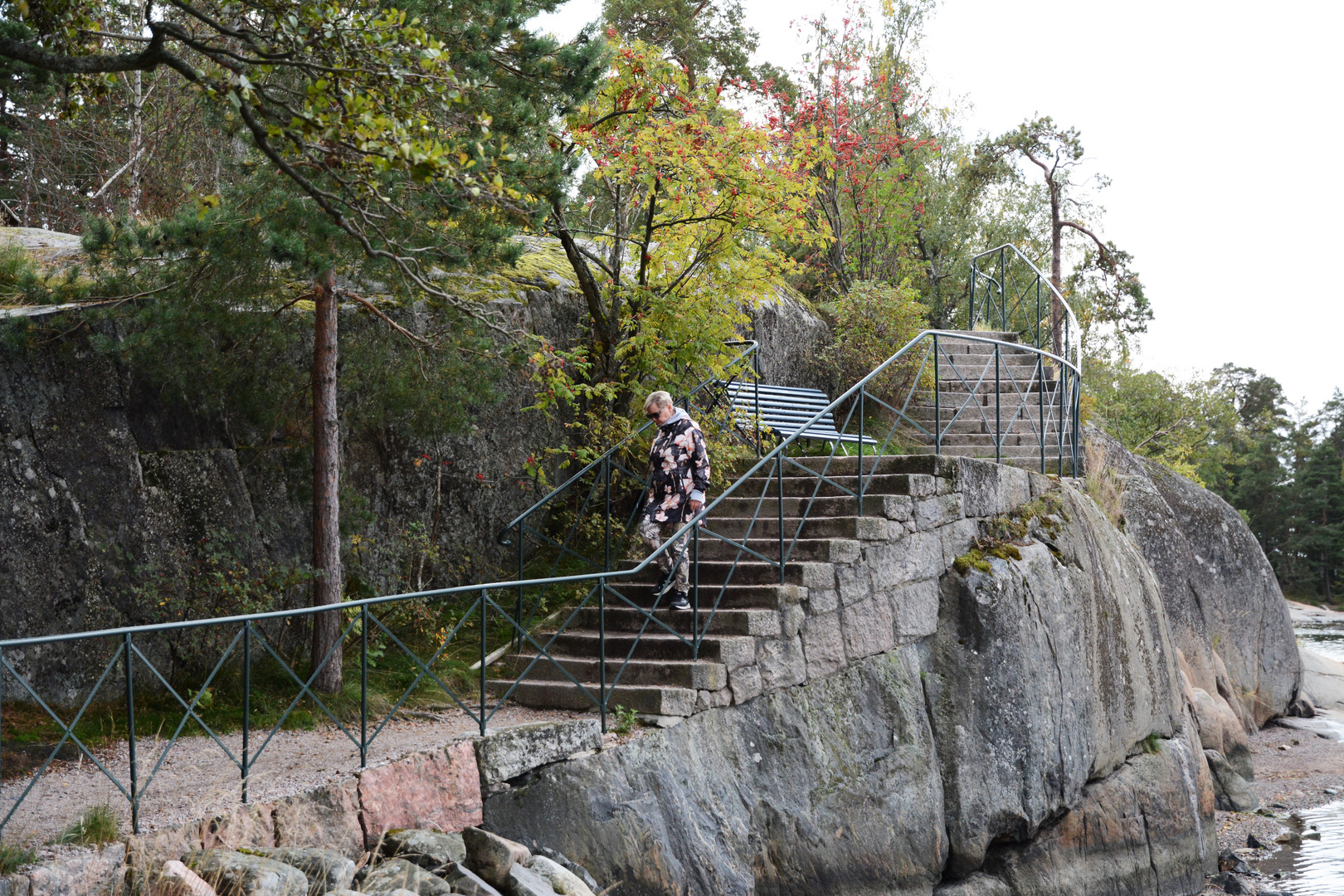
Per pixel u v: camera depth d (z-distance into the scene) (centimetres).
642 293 925
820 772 717
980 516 923
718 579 779
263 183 649
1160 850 978
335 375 721
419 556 839
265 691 695
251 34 537
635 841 588
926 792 780
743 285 953
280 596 736
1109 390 2578
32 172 1506
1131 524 1616
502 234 698
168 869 402
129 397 698
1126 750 1011
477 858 494
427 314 850
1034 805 854
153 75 1480
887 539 805
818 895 685
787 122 1580
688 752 643
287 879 417
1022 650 868
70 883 386
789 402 1112
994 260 2281
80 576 654
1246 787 1291
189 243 614
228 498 733
